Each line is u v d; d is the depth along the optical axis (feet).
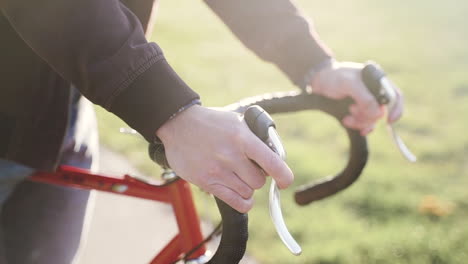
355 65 4.40
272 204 2.83
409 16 35.12
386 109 4.61
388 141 16.48
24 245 4.98
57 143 4.41
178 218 4.25
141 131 3.01
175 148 2.98
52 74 4.22
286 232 2.78
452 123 18.02
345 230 11.33
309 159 14.66
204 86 21.79
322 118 18.02
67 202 5.07
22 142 4.30
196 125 2.93
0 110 4.22
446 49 27.53
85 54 3.03
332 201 12.58
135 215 11.39
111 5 3.10
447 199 12.91
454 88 21.57
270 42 4.54
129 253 10.22
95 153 5.42
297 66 4.54
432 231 11.38
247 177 2.86
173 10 38.24
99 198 11.94
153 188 4.50
